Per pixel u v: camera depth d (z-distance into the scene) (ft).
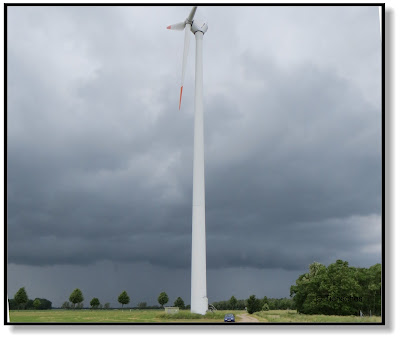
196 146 144.87
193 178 142.31
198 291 133.59
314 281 155.94
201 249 136.87
